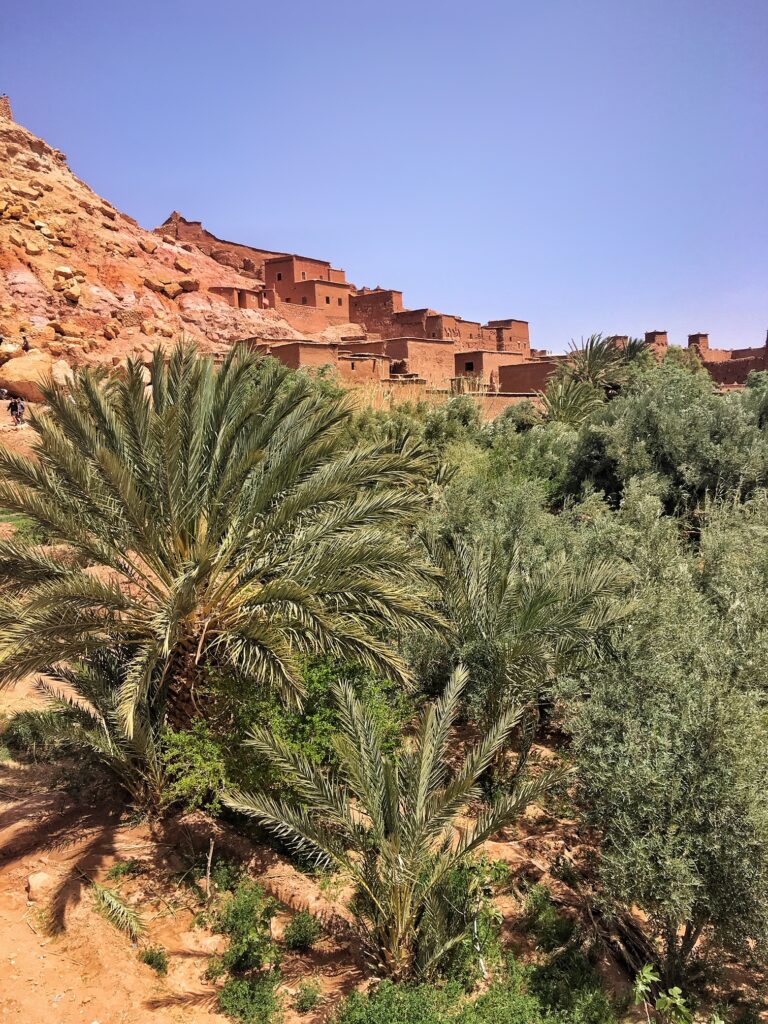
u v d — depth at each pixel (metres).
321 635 6.65
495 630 8.34
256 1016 5.69
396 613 7.09
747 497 15.17
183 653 7.65
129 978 5.95
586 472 18.64
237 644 6.83
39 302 34.81
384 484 9.84
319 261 53.72
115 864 7.24
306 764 6.11
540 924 6.53
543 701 9.27
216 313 42.72
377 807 5.99
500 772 8.64
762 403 19.73
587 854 7.43
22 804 8.14
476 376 36.91
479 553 9.35
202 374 8.02
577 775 6.50
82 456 7.24
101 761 8.05
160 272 44.34
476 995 5.84
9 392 28.31
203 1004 5.86
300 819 5.97
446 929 6.08
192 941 6.56
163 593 7.55
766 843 4.91
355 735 6.25
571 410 26.47
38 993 5.63
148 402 7.53
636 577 8.74
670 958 5.80
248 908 6.78
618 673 6.77
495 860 7.37
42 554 7.38
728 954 5.99
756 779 5.17
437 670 9.02
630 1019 5.50
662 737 5.68
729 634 7.18
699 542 13.29
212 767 7.14
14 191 39.88
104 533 7.42
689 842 5.15
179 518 7.39
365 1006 5.38
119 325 36.97
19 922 6.35
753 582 8.46
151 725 7.62
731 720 5.41
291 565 7.62
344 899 6.99
